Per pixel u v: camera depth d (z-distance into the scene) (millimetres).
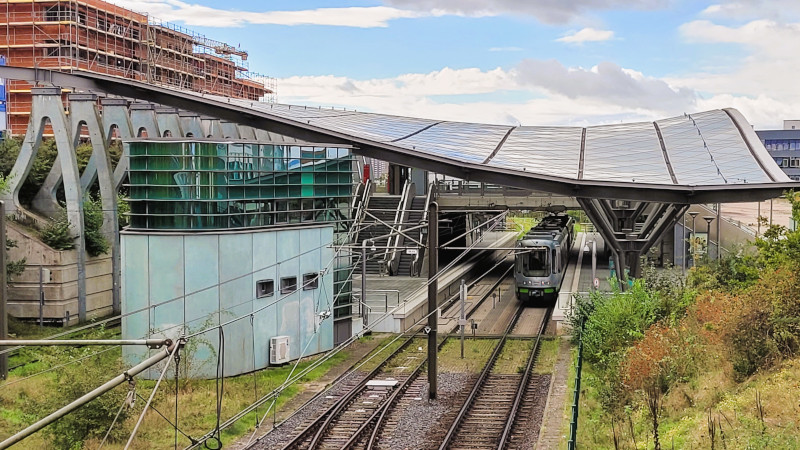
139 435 21984
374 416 23984
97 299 40062
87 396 10570
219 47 105375
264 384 28375
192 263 29219
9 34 73875
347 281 36219
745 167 37438
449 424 23406
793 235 25844
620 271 38688
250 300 30312
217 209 29578
